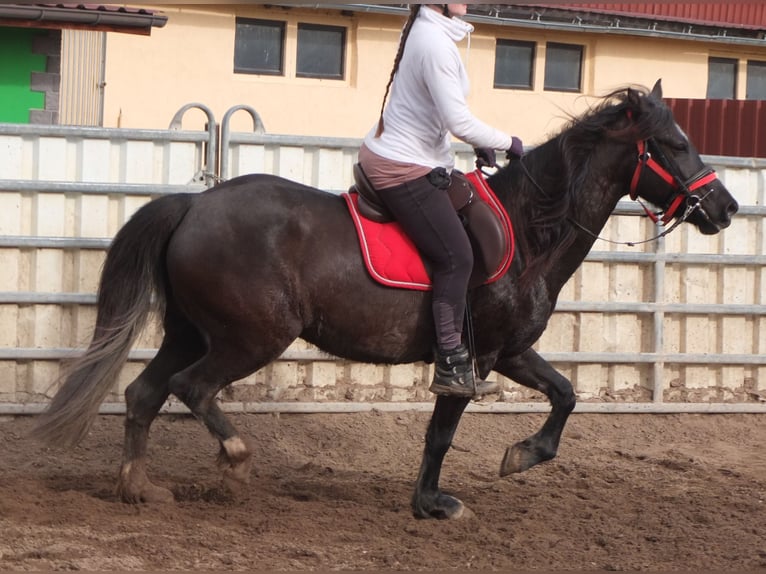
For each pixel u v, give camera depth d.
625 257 8.71
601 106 5.84
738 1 19.86
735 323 9.11
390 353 5.63
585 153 5.72
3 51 12.19
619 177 5.77
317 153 8.24
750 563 5.19
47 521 5.45
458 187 5.50
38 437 5.54
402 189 5.38
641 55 19.17
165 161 8.01
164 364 5.87
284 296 5.44
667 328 9.00
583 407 8.72
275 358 5.56
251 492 6.32
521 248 5.63
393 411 8.39
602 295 8.79
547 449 6.09
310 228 5.46
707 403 8.98
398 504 6.26
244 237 5.41
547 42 18.55
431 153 5.47
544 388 6.11
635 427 8.62
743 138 14.80
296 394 8.31
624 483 7.02
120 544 5.09
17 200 7.77
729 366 9.12
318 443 7.81
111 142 7.92
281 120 17.02
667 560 5.23
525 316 5.67
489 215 5.51
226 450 5.68
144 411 5.82
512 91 18.36
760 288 9.12
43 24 11.55
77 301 7.80
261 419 8.08
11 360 7.79
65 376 5.63
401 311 5.52
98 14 11.62
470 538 5.49
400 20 17.59
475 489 6.74
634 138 5.66
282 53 17.06
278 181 5.64
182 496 6.12
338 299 5.47
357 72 17.50
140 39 15.77
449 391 5.47
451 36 5.38
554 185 5.65
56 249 7.83
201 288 5.41
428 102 5.39
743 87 20.25
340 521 5.73
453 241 5.39
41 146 7.79
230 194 5.52
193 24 16.17
